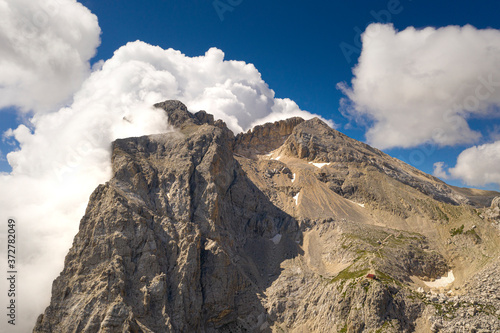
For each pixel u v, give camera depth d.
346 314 183.25
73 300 161.88
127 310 159.50
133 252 181.12
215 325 189.88
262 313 199.38
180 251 192.12
